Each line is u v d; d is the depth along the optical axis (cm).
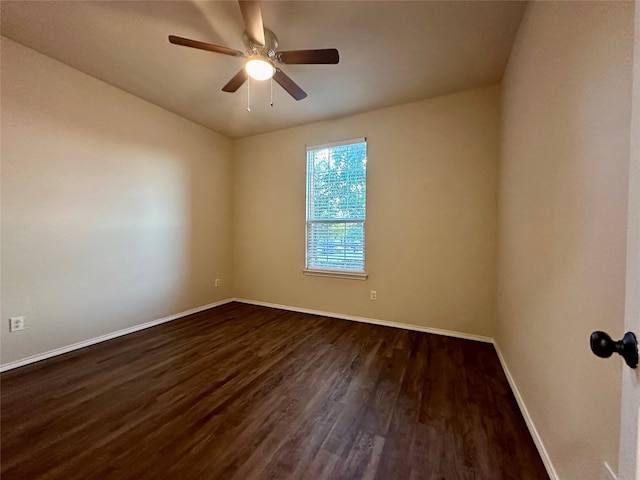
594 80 97
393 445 146
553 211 131
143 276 322
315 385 204
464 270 296
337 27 198
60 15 193
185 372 222
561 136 124
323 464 134
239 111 342
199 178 389
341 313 363
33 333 237
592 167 97
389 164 327
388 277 332
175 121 353
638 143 54
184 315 371
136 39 217
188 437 151
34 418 166
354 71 253
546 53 143
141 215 319
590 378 96
